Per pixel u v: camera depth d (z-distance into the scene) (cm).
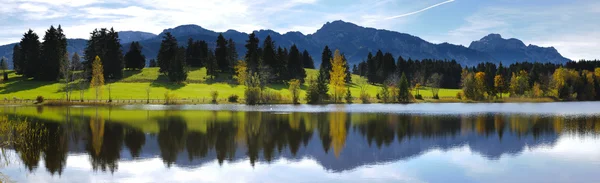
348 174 2353
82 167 2483
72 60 12925
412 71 17550
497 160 2733
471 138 3738
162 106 8006
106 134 3834
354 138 3709
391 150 3103
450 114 6425
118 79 11988
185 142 3403
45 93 9550
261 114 6178
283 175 2328
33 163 2577
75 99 8781
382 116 5966
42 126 4425
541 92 12312
